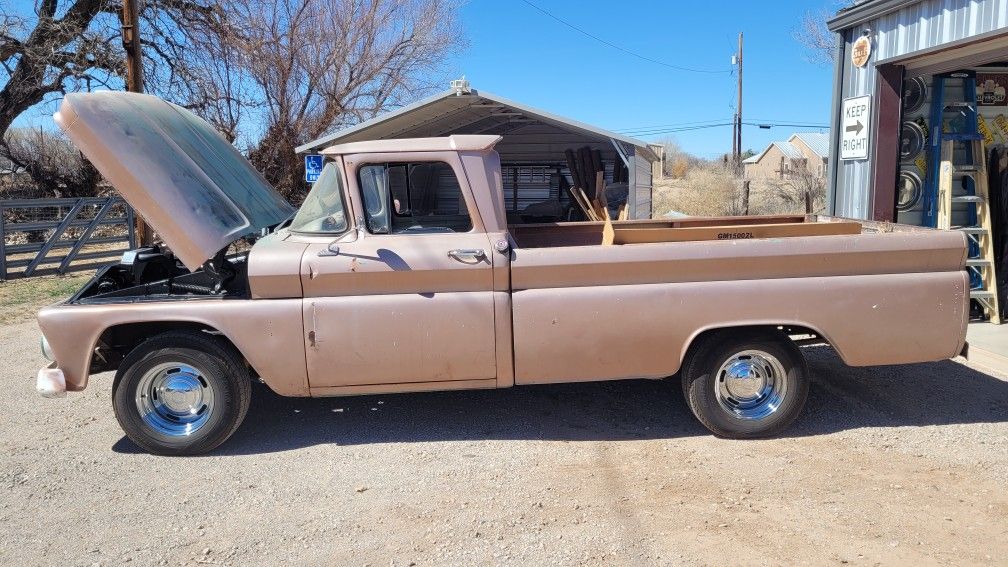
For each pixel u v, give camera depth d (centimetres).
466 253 473
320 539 386
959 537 374
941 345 492
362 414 566
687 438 507
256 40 1936
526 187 1717
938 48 711
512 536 383
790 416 498
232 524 404
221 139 605
